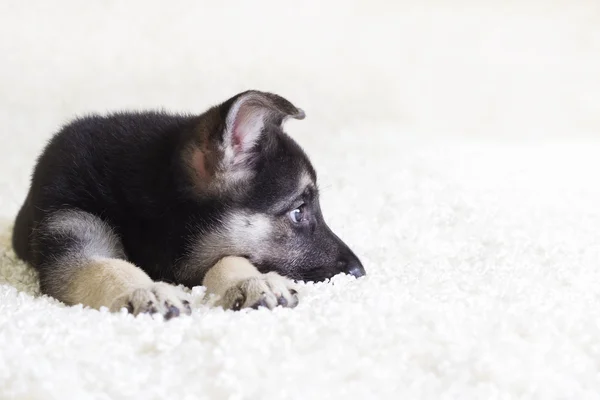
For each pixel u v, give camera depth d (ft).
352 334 3.19
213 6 8.58
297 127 7.03
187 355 3.07
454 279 3.70
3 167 5.32
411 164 5.34
